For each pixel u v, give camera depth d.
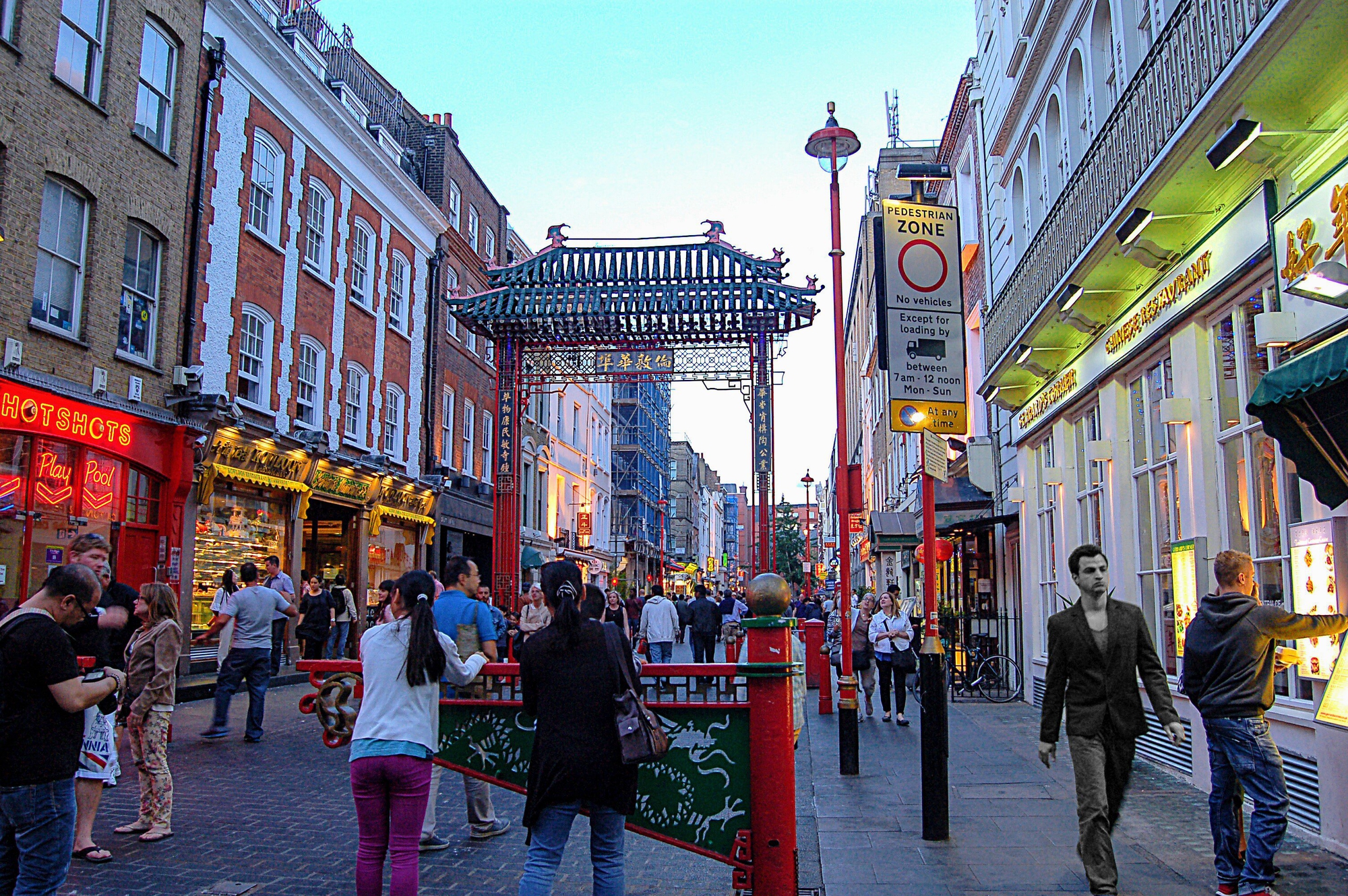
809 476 47.28
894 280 8.04
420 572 4.78
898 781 8.74
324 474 19.52
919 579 25.39
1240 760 4.94
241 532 17.33
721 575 127.75
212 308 16.48
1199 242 7.80
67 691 4.07
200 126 16.25
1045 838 6.57
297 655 18.44
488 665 5.25
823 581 65.62
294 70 18.84
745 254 17.52
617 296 17.16
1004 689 15.81
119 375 14.14
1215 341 7.96
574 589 4.48
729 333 18.17
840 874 5.74
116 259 14.11
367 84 25.89
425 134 27.77
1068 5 11.53
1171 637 8.98
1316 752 6.07
